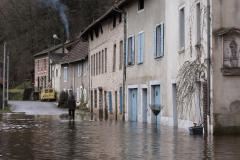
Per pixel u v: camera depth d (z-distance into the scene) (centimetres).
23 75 11994
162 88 3272
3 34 11825
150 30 3538
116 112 4462
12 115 5144
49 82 10288
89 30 5678
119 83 4350
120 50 4328
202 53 2566
